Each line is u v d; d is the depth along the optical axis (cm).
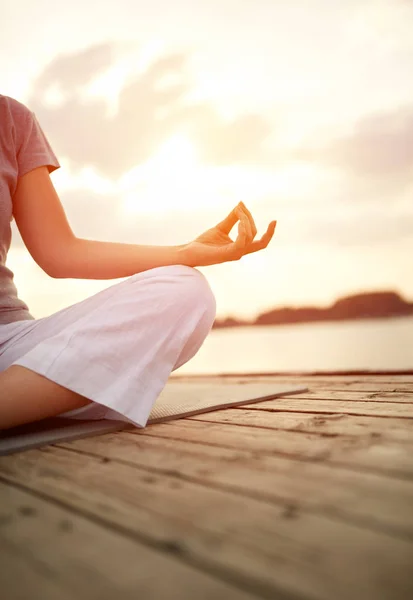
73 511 65
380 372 238
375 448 89
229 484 72
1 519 64
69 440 110
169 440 105
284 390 179
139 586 46
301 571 47
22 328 119
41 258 126
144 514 63
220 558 50
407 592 43
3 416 100
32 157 127
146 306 116
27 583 47
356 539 53
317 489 69
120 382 109
